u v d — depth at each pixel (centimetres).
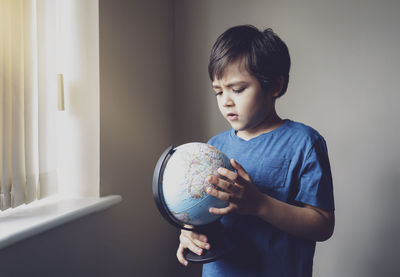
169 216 60
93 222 96
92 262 96
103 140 100
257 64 62
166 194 57
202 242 63
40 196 89
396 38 129
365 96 134
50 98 92
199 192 55
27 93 85
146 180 131
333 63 137
